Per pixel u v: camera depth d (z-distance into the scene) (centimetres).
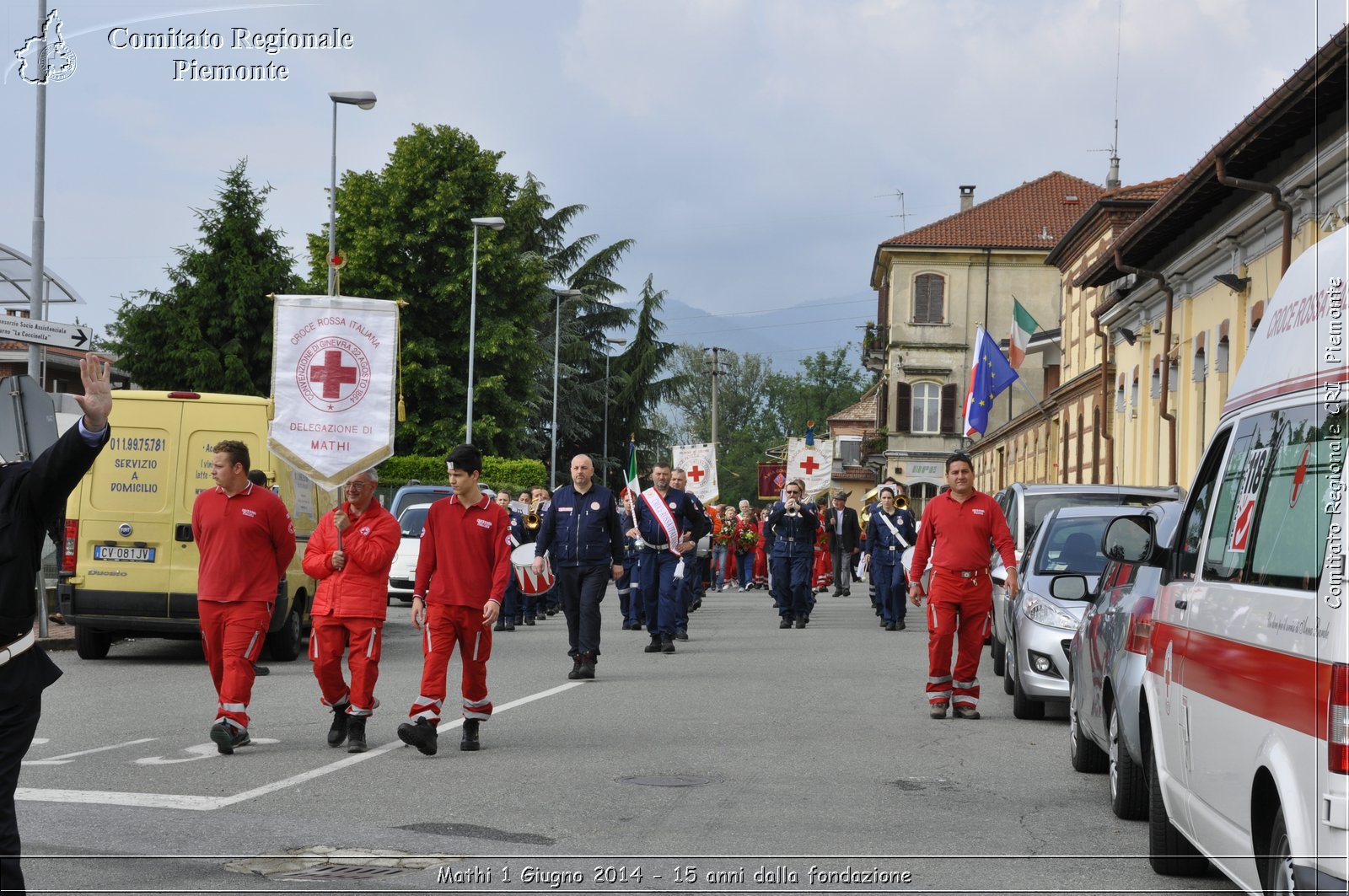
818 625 2464
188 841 723
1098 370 4278
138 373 6819
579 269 7994
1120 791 811
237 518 1030
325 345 1191
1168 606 666
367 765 970
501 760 995
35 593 543
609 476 8056
